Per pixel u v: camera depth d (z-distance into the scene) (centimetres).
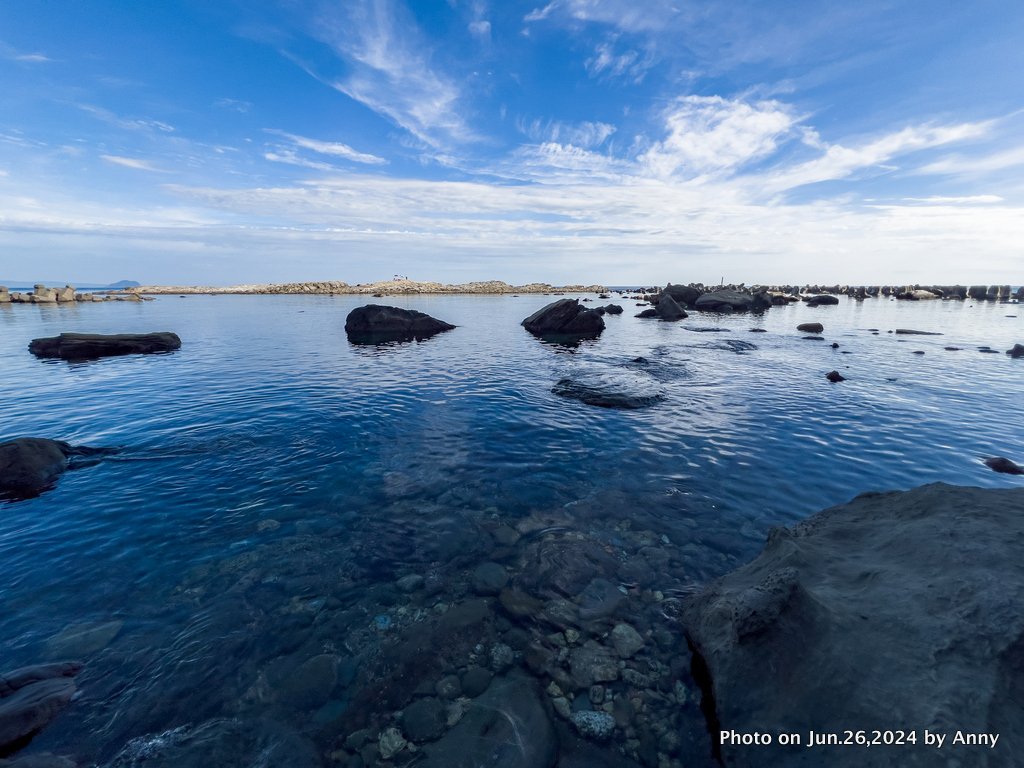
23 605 569
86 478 939
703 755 391
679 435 1202
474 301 9469
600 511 812
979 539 485
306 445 1129
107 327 4066
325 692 459
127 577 629
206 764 385
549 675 480
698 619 525
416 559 680
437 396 1625
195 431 1223
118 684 459
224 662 492
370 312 3612
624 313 6228
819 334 3588
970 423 1292
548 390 1725
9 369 2144
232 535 737
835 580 505
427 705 446
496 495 875
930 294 8656
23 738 398
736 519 782
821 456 1052
